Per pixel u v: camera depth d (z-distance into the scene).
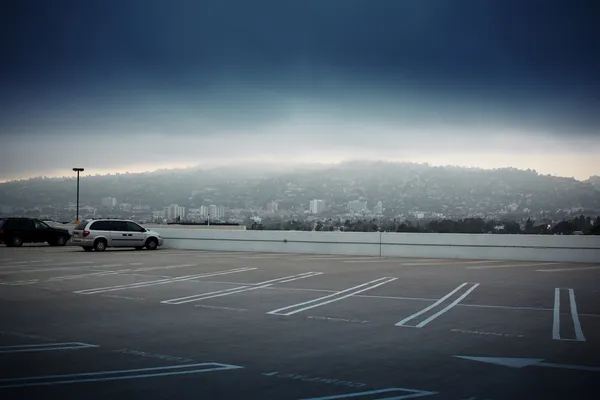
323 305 13.48
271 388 6.79
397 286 17.00
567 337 9.95
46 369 7.67
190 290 16.05
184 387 6.81
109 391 6.62
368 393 6.60
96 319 11.60
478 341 9.60
